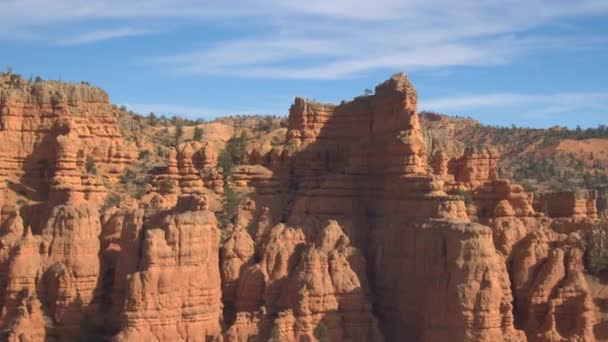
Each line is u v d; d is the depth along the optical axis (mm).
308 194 82625
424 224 72500
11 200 83312
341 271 72750
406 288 73438
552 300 73812
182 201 78938
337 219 80812
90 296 72875
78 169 84438
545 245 78375
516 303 76938
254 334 69250
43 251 74000
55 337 71188
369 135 85688
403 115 81250
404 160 79188
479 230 67938
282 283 73312
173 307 68312
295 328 69312
